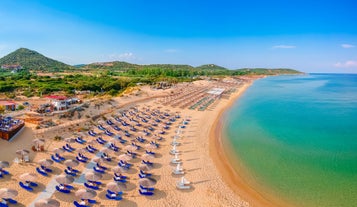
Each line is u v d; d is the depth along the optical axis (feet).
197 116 191.83
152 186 80.48
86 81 342.64
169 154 111.96
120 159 93.25
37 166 87.45
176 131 148.87
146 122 163.73
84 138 122.01
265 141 136.46
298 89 468.75
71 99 189.16
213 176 94.22
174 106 224.94
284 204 78.13
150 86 344.90
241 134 148.87
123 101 229.45
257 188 87.35
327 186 88.48
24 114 147.43
